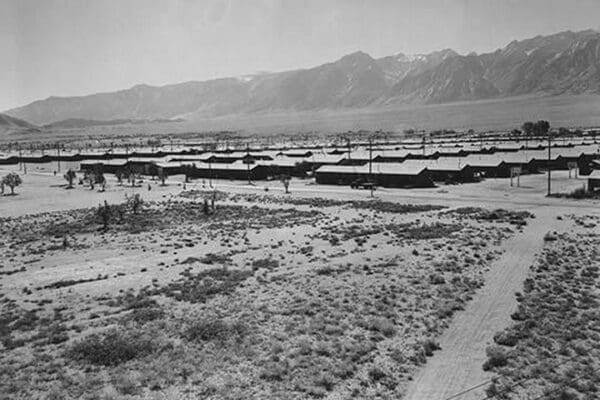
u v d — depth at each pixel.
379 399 24.14
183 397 24.42
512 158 141.38
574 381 25.38
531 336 30.95
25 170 182.25
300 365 27.50
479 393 24.45
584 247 55.25
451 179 126.56
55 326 34.72
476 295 39.50
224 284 43.84
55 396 24.70
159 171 146.75
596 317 33.78
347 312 35.97
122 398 24.34
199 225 79.50
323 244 61.62
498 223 72.00
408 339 31.11
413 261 50.34
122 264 54.62
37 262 57.12
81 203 107.31
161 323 34.44
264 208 95.31
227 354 29.12
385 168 128.12
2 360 29.28
